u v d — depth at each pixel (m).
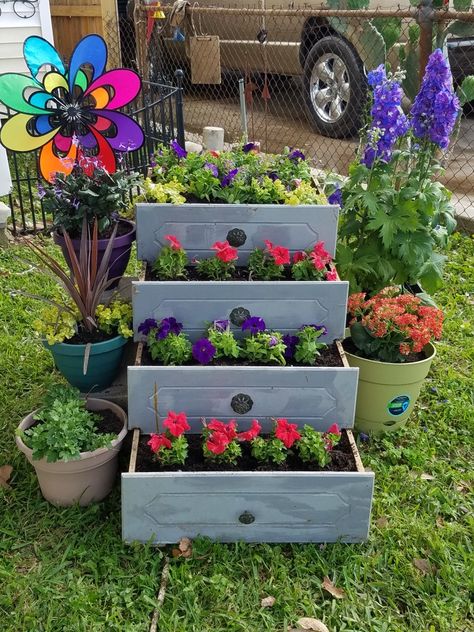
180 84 5.57
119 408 2.83
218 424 2.54
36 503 2.68
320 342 2.91
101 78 3.47
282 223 2.93
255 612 2.27
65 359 2.89
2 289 4.32
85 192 3.14
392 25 4.77
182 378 2.62
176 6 6.69
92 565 2.41
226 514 2.46
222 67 8.48
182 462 2.54
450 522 2.69
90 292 2.92
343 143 7.18
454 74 6.66
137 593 2.33
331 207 2.90
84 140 3.57
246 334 2.86
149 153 5.83
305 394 2.67
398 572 2.43
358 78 6.64
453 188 6.11
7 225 5.38
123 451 2.88
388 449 3.03
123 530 2.47
